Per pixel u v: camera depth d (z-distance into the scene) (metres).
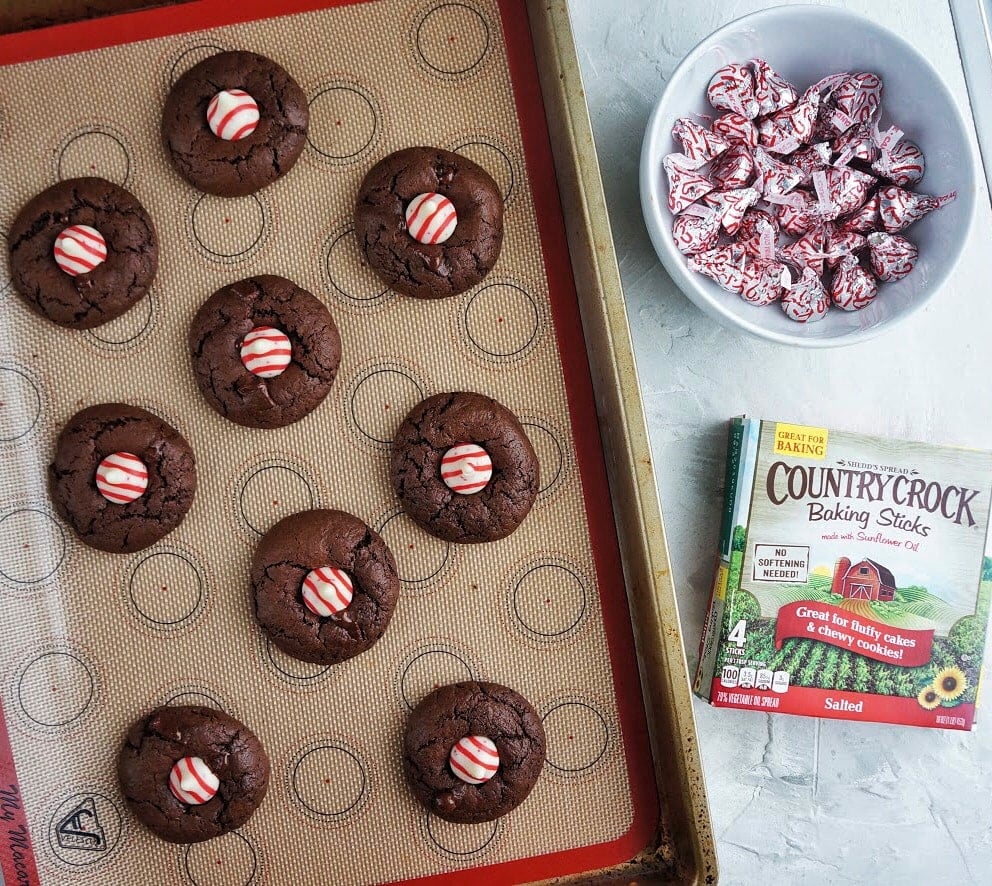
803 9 0.41
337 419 0.42
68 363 0.41
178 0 0.41
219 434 0.41
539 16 0.40
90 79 0.41
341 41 0.42
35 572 0.40
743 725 0.47
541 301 0.43
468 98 0.42
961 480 0.45
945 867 0.47
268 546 0.41
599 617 0.43
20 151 0.41
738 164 0.42
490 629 0.42
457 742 0.41
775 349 0.46
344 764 0.42
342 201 0.42
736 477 0.44
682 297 0.46
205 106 0.40
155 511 0.40
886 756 0.47
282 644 0.40
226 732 0.40
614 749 0.43
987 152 0.48
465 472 0.40
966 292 0.48
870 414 0.47
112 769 0.41
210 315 0.40
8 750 0.40
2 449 0.40
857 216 0.42
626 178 0.45
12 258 0.40
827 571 0.44
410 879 0.42
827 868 0.47
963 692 0.45
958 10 0.48
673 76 0.41
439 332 0.42
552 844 0.42
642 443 0.39
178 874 0.41
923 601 0.45
